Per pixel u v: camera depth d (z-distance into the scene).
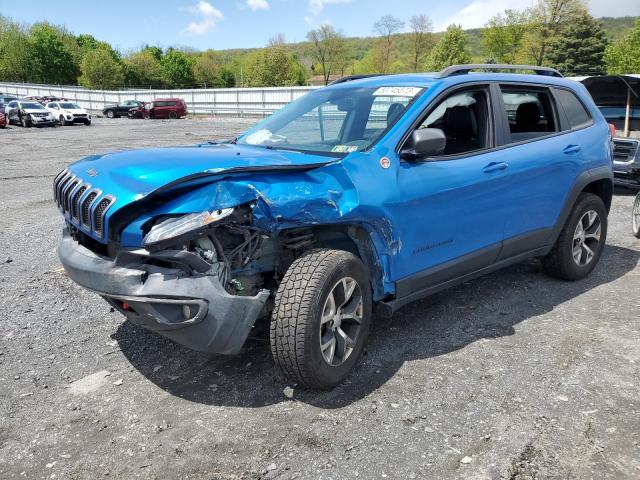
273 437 2.83
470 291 4.93
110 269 2.90
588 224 5.13
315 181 3.12
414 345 3.87
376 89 4.10
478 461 2.63
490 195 4.04
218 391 3.28
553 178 4.58
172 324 2.81
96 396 3.25
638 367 3.54
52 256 6.18
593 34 67.44
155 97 52.31
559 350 3.78
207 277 2.82
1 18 95.19
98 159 3.50
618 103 10.26
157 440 2.82
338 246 3.57
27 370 3.56
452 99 3.96
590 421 2.95
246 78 95.12
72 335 4.07
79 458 2.70
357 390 3.28
